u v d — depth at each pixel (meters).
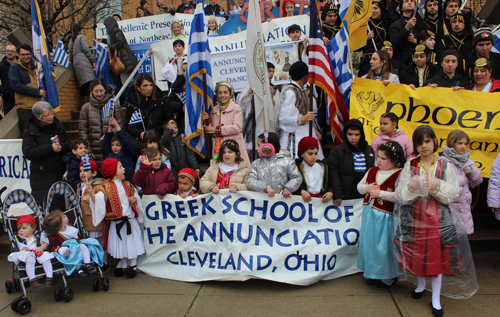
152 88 5.46
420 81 5.38
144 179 4.26
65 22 12.05
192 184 4.30
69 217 4.02
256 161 4.12
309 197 3.95
